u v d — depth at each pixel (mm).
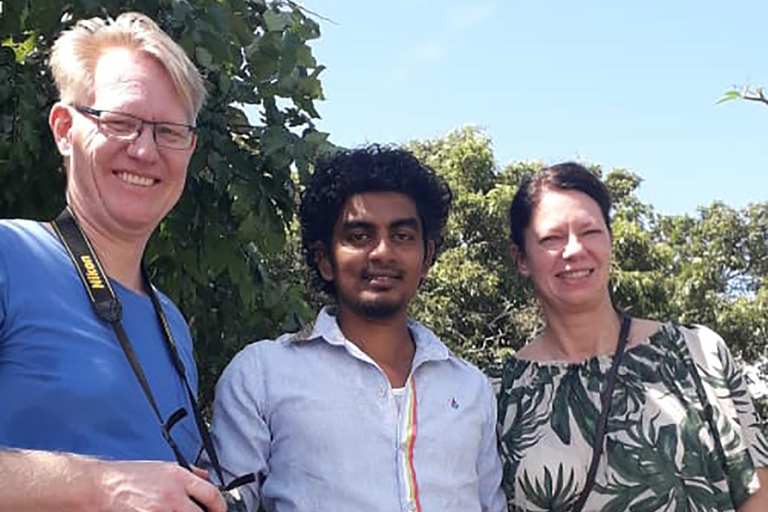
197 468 2213
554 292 2996
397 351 2834
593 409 2883
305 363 2721
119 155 2328
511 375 3061
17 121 3361
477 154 13812
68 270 2238
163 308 2549
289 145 3750
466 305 12516
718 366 2887
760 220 16734
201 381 4379
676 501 2756
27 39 3680
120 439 2131
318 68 4141
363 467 2596
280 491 2609
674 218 17156
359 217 2760
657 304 12516
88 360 2131
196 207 3738
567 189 3033
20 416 2049
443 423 2725
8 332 2088
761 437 2848
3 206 3600
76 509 1891
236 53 3891
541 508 2854
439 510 2613
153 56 2393
